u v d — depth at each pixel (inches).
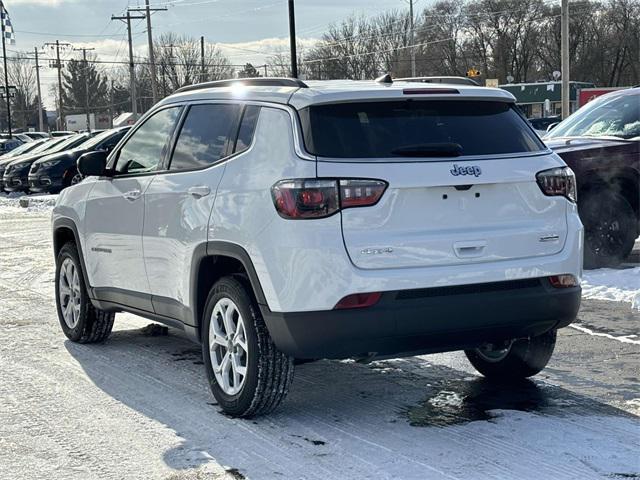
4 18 1846.7
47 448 196.7
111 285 271.7
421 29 3314.5
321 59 3272.6
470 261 196.2
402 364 263.0
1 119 4562.0
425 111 205.0
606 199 386.6
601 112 428.1
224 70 3631.9
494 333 202.5
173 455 189.9
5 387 247.3
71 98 4943.4
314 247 187.9
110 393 239.1
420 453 185.6
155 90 2295.8
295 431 202.4
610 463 177.5
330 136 195.6
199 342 229.1
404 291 190.2
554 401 220.5
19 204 1007.6
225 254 208.8
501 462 179.2
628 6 3312.0
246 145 212.5
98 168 266.4
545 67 3444.9
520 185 203.0
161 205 237.8
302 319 189.9
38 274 474.0
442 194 195.0
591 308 325.7
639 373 244.1
